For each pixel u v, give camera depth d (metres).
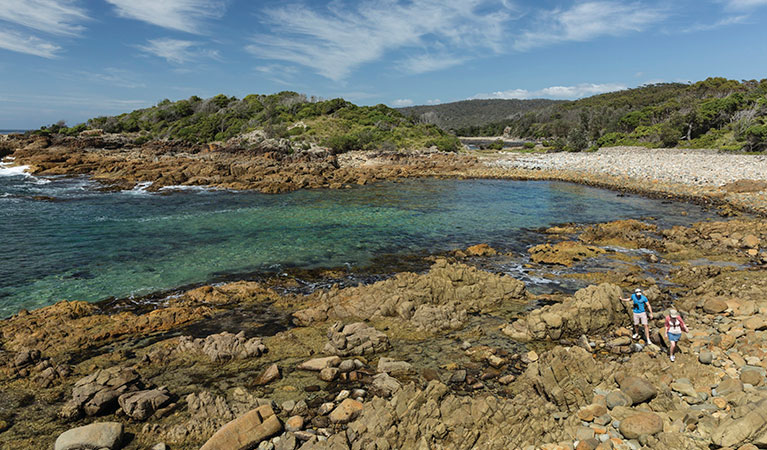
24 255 22.08
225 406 9.74
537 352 12.65
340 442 8.27
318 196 42.69
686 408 9.16
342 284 18.67
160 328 14.29
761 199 36.41
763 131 65.62
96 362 12.05
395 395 9.65
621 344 12.83
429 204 38.16
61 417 9.47
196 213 33.34
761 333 12.52
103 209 34.69
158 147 76.06
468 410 9.09
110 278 19.03
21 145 72.06
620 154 77.56
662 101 144.38
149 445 8.73
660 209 35.72
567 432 8.68
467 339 13.63
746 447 7.48
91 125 92.19
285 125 87.25
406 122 101.31
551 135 138.50
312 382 11.14
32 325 13.93
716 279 18.77
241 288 17.42
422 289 16.45
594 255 22.70
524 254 23.25
